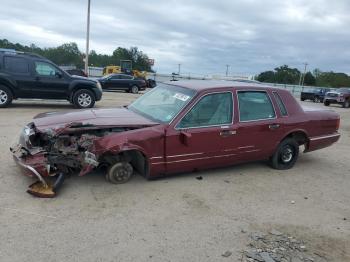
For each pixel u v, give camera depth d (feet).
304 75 318.86
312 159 26.11
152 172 17.84
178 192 17.46
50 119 17.95
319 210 16.92
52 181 16.85
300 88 213.87
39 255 11.65
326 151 29.22
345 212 16.98
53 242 12.42
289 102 22.18
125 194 16.72
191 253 12.41
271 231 14.37
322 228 15.08
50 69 42.04
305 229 14.85
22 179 17.40
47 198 15.67
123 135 16.78
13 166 19.04
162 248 12.59
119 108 21.20
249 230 14.33
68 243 12.44
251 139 20.31
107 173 17.54
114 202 15.83
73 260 11.53
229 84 20.57
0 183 16.78
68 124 16.74
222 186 18.76
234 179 20.01
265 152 21.22
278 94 21.80
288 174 21.85
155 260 11.87
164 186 18.03
